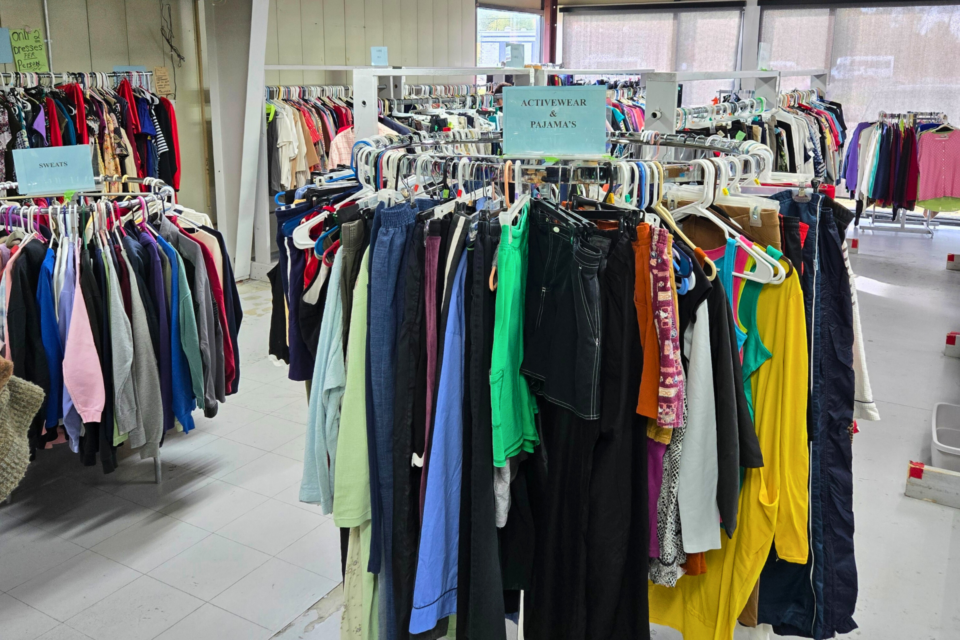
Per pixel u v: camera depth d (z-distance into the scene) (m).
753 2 8.48
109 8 5.34
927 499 3.03
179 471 3.26
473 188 2.21
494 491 1.62
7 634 2.27
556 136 1.68
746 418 1.59
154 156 5.25
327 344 1.75
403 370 1.63
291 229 1.91
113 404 2.64
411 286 1.62
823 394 1.81
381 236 1.63
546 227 1.55
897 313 5.41
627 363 1.52
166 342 2.81
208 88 6.19
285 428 3.69
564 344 1.52
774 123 4.09
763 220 1.72
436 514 1.63
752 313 1.70
